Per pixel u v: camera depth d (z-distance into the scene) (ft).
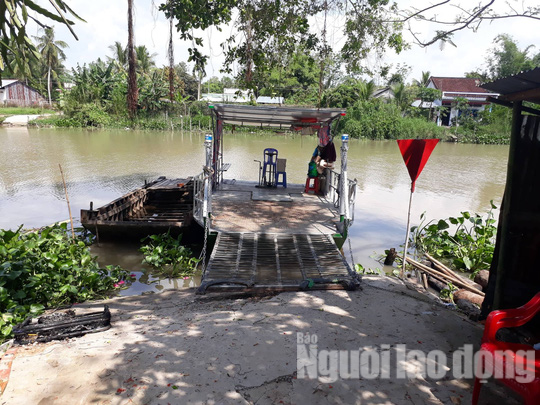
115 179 51.24
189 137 109.50
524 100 11.18
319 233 24.85
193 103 133.90
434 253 28.81
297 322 13.98
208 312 15.37
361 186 51.75
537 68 8.86
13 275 17.46
